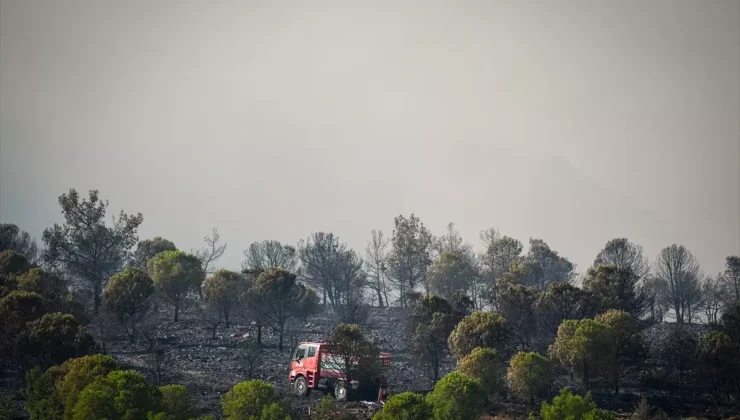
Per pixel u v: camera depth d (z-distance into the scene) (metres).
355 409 110.50
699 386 133.88
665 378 131.50
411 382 138.88
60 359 121.69
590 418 79.44
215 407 112.06
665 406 121.94
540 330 156.12
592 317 157.25
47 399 94.75
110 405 85.12
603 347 123.62
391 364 154.50
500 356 131.75
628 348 139.12
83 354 123.50
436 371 138.50
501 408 117.50
